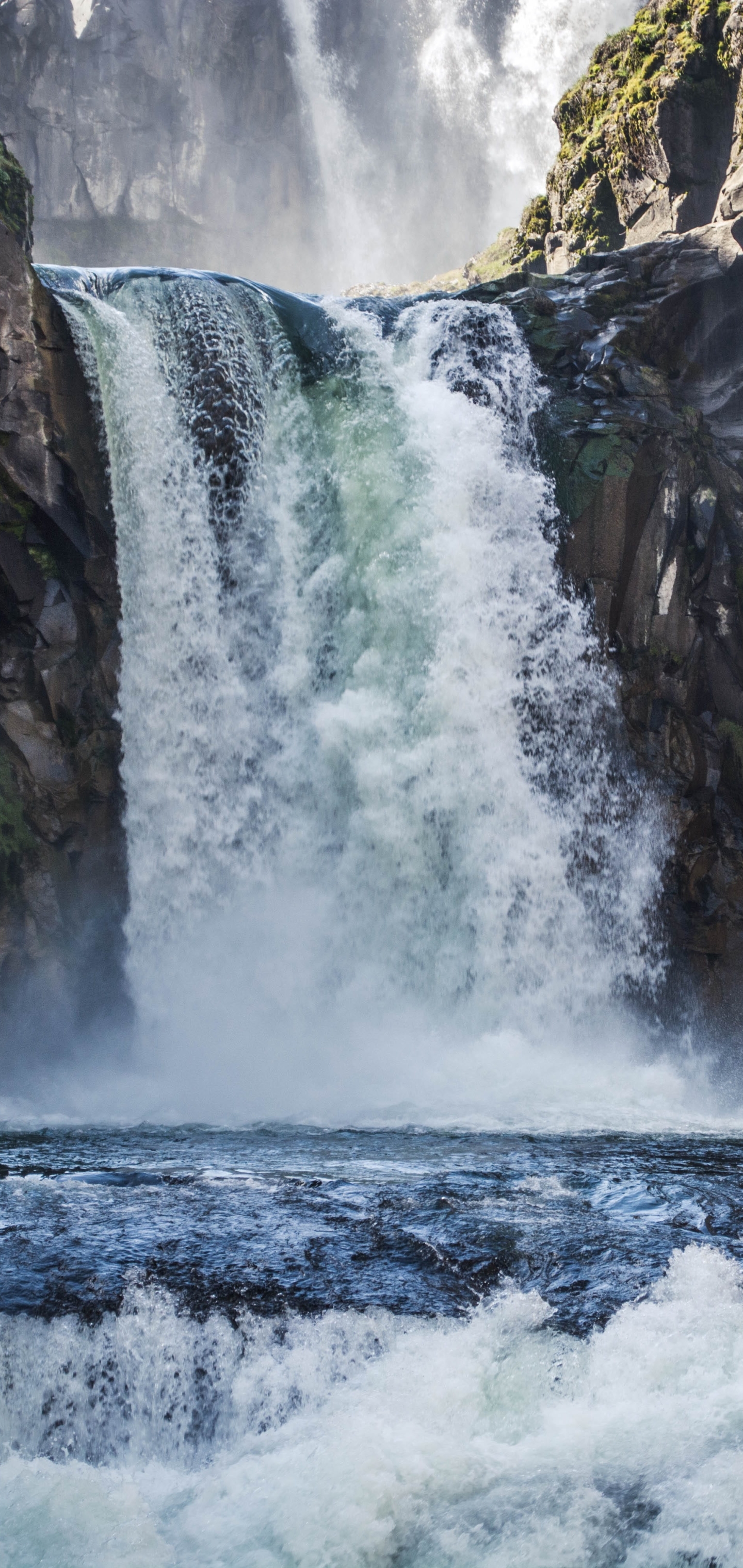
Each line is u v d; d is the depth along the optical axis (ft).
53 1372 29.71
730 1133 67.82
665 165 134.51
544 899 105.50
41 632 94.99
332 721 104.88
